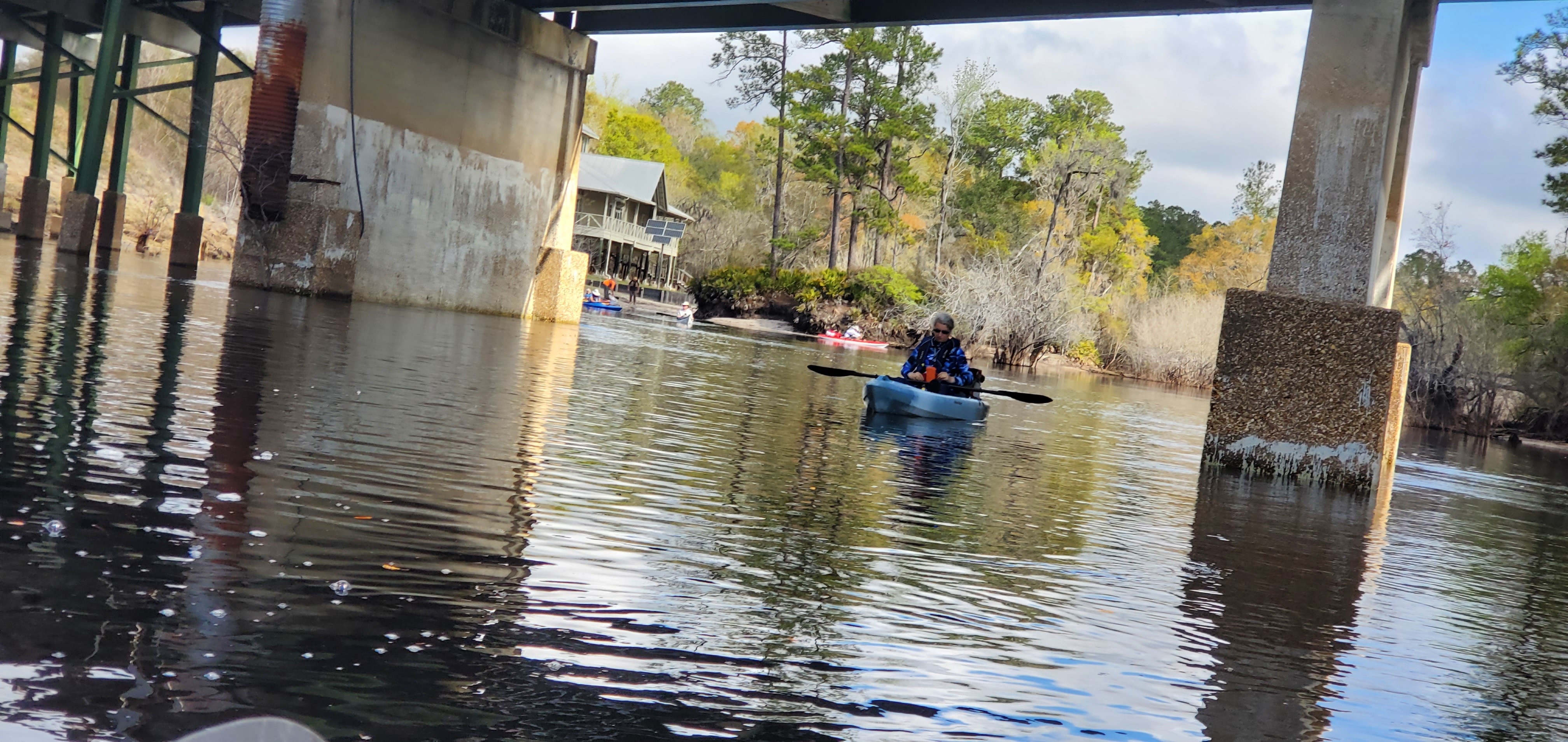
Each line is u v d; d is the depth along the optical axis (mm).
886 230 63656
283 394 7793
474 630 3238
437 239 24891
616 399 10953
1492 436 31188
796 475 7387
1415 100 14352
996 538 5906
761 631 3602
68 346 8945
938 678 3348
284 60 21781
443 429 7238
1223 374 10883
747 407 12062
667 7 26203
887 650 3564
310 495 4699
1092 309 53719
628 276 68500
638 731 2674
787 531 5344
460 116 24891
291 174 22062
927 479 8078
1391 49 10234
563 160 28156
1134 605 4645
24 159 67812
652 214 71438
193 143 32562
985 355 49375
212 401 7008
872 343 45781
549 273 27859
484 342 16500
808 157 63000
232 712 2492
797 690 3096
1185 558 5973
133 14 36500
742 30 24953
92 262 25719
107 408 6199
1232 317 10844
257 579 3420
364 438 6430
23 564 3260
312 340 12531
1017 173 75438
